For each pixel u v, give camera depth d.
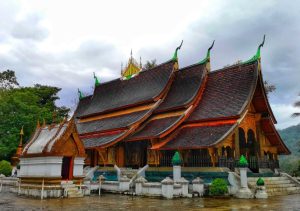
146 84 35.38
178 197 19.27
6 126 43.00
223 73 28.84
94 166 30.69
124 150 30.52
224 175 21.53
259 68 26.30
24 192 20.28
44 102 64.75
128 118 32.31
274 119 27.34
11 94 54.09
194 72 31.03
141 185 20.61
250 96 24.73
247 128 26.31
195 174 23.05
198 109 27.53
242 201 17.88
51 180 19.09
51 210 13.48
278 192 22.70
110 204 15.93
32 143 22.20
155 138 26.09
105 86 43.19
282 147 28.61
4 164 35.41
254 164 26.20
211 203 16.73
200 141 22.92
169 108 28.66
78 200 17.70
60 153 19.56
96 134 33.16
